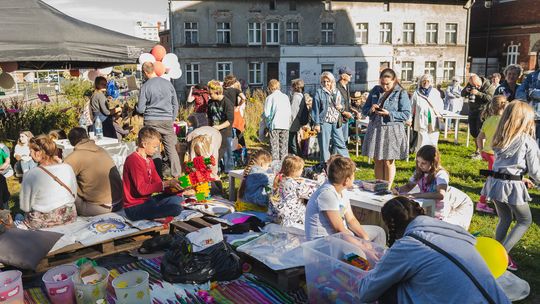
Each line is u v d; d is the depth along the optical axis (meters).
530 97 6.67
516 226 4.29
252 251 3.99
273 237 4.21
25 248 3.91
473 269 2.40
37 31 5.25
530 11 33.25
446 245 2.48
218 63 30.58
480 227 5.50
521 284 3.85
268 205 4.92
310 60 31.17
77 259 4.17
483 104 9.57
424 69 33.47
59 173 4.51
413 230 2.61
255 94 15.88
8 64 6.75
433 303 2.39
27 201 4.42
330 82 7.82
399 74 33.03
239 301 3.54
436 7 32.91
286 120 8.58
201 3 29.73
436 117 8.83
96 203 4.93
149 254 4.36
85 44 5.58
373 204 4.40
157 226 4.65
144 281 3.33
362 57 31.97
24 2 5.55
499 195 4.25
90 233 4.37
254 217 4.79
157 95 7.20
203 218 5.02
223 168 8.27
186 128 9.79
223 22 30.30
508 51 35.16
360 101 12.38
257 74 31.34
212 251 3.86
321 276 3.23
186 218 4.92
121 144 7.64
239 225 4.59
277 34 31.19
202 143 5.67
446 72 33.94
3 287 3.26
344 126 8.53
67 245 4.15
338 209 3.74
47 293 3.52
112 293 3.64
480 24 37.62
